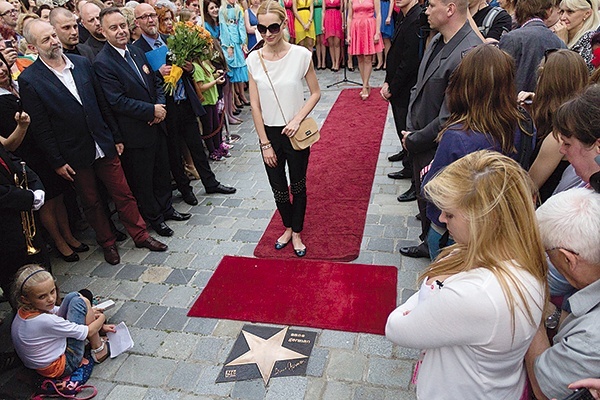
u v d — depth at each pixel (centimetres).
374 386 245
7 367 271
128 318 309
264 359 267
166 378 260
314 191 463
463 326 120
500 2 441
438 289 127
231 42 654
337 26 877
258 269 349
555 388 123
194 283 341
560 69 210
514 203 119
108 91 358
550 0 341
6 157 273
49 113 325
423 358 145
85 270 366
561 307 164
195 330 294
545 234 125
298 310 303
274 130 332
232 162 555
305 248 364
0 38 338
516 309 117
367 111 688
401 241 371
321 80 882
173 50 406
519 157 213
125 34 361
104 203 400
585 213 120
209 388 251
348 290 318
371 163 516
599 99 142
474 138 205
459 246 140
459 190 123
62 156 337
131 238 410
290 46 318
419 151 299
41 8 471
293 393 244
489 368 127
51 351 250
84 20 404
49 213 364
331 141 586
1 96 312
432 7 271
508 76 201
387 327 145
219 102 552
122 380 261
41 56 323
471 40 268
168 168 423
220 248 382
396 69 435
